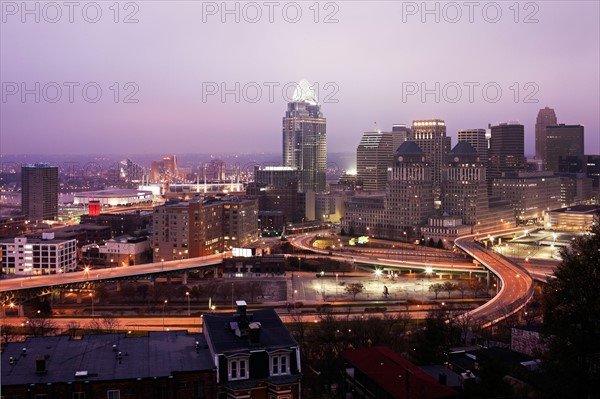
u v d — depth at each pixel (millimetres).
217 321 133875
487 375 114625
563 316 103875
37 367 110375
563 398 103062
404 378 123000
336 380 169375
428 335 181125
